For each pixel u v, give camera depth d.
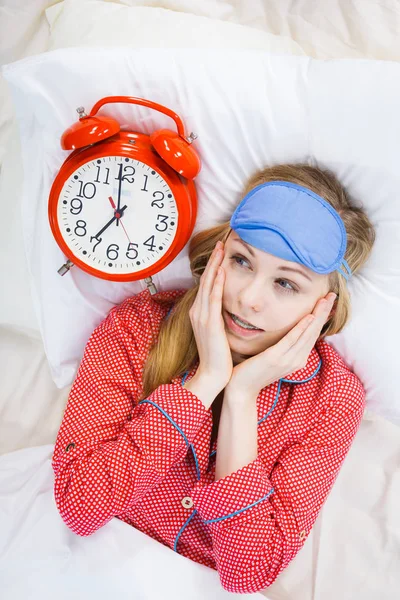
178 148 1.09
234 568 1.13
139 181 1.16
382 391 1.34
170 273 1.35
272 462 1.24
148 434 1.13
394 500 1.49
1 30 1.50
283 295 1.10
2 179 1.50
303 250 1.05
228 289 1.13
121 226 1.21
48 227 1.30
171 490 1.27
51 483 1.38
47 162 1.24
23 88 1.16
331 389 1.25
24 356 1.58
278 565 1.15
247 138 1.16
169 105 1.15
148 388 1.25
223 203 1.25
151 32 1.37
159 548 1.23
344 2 1.40
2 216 1.49
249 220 1.07
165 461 1.15
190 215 1.20
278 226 1.05
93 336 1.31
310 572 1.43
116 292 1.39
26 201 1.30
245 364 1.16
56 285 1.35
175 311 1.27
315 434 1.24
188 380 1.24
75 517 1.13
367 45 1.42
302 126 1.13
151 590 1.18
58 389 1.59
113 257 1.24
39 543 1.24
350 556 1.44
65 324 1.40
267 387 1.26
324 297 1.16
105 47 1.14
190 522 1.27
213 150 1.19
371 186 1.15
